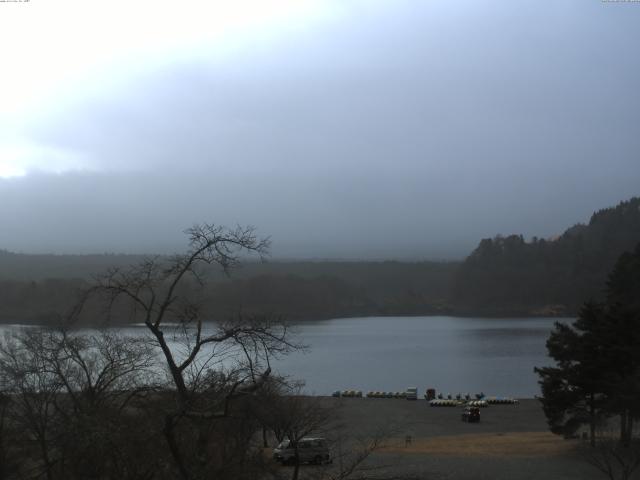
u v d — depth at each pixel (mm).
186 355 18000
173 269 15508
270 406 18328
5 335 31547
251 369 15734
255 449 21875
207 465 15953
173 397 16141
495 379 107000
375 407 75812
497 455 45062
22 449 20703
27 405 19953
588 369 43562
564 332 46406
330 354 140000
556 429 45531
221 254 15406
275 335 17594
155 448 16031
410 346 155875
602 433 47031
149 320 15352
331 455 40375
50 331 23453
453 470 39375
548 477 38000
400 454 44406
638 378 41094
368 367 120875
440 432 59812
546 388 45562
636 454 37375
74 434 16328
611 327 43625
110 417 16375
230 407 16172
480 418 68875
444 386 100062
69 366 22281
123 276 16031
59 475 18453
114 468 16750
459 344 159625
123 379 20562
